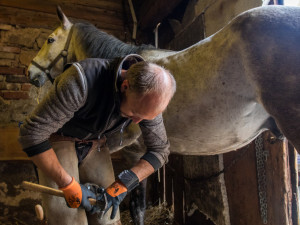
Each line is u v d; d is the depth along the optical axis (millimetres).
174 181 2836
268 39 889
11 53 2988
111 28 3510
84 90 714
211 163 2115
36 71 2033
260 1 1653
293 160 1446
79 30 1772
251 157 1700
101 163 1127
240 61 1002
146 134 939
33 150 747
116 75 724
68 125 936
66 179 791
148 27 3406
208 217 2168
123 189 875
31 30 3092
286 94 895
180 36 2896
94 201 851
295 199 1435
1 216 2725
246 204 1745
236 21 993
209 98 1139
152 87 617
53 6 3248
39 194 2830
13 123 2859
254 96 1058
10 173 2793
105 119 831
